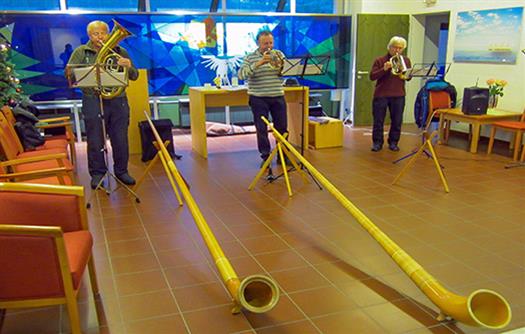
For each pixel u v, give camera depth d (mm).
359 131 7602
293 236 3285
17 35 6680
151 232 3393
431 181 4609
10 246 1846
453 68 7129
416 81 8219
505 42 6180
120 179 4590
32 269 1892
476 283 2604
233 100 6043
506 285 2576
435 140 6637
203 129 5711
